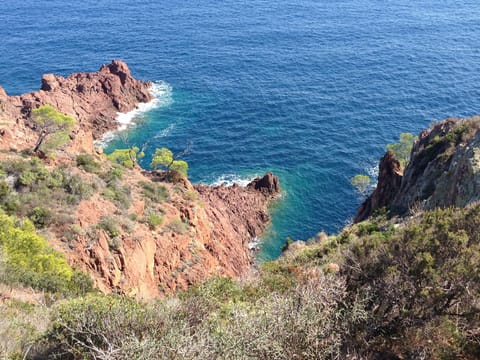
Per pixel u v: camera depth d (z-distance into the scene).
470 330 13.91
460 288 13.99
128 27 161.50
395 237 16.83
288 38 149.25
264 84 116.31
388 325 14.58
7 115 60.47
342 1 194.62
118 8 186.38
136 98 104.44
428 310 14.24
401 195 54.47
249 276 27.81
